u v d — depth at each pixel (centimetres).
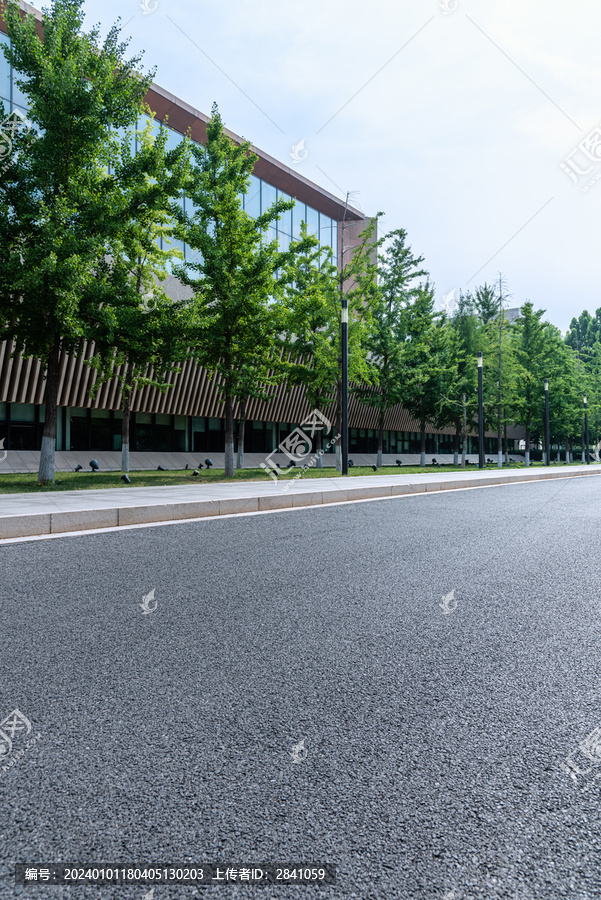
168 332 1544
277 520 898
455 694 263
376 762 203
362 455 3869
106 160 1506
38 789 187
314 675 285
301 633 351
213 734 223
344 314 2034
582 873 150
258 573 516
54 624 365
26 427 2339
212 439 3058
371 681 278
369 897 141
